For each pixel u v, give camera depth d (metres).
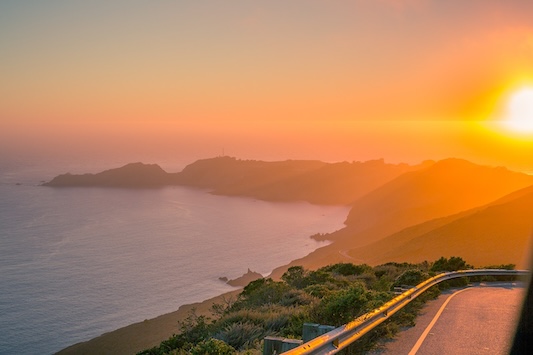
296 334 10.60
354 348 9.55
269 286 18.80
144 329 121.44
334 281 22.39
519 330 3.74
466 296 19.27
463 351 9.69
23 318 186.50
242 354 8.87
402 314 13.44
